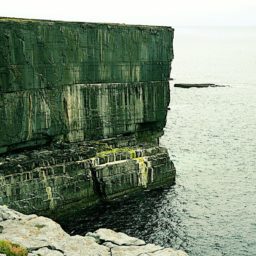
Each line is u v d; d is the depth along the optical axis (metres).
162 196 59.16
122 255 30.59
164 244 46.50
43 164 52.47
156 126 69.00
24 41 52.31
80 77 58.72
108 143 60.75
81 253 30.42
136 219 52.38
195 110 129.25
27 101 53.66
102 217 52.94
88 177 55.75
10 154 53.88
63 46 56.28
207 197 59.12
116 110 63.06
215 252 45.03
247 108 131.38
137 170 59.91
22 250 29.48
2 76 50.84
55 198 52.59
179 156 78.50
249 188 62.50
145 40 64.50
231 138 92.44
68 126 58.38
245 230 49.72
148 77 65.81
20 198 49.94
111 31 60.78
